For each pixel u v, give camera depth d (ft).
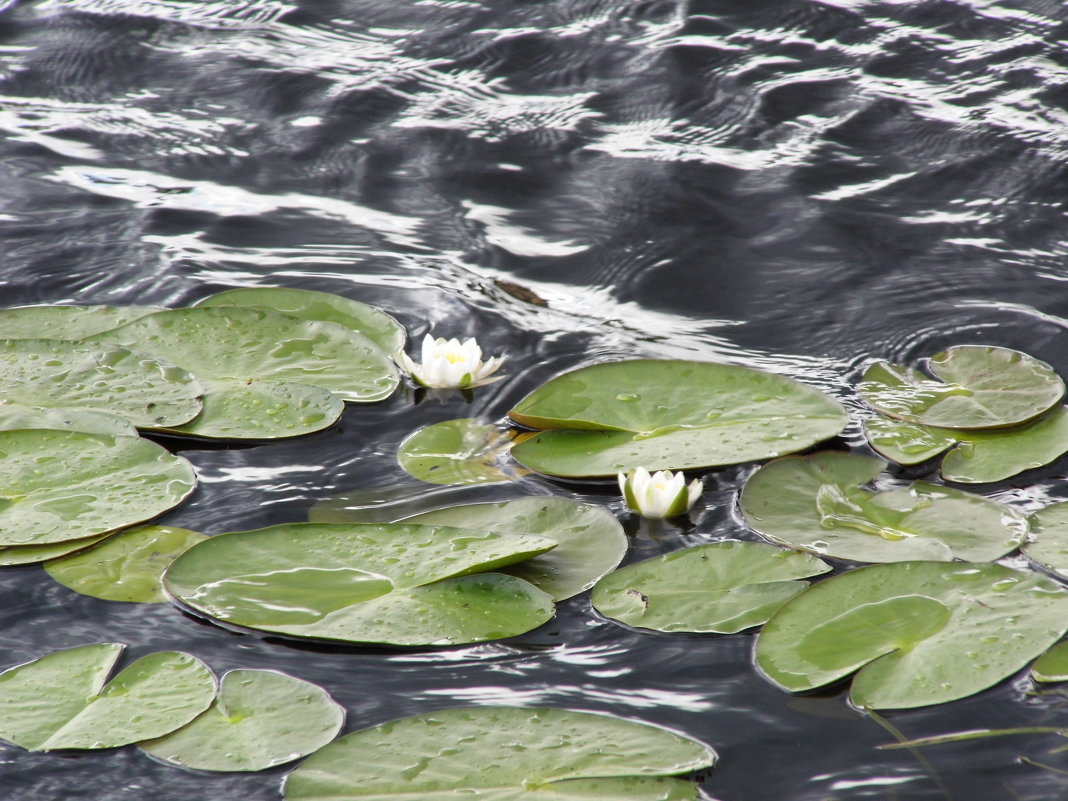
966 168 32.76
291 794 13.34
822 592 16.81
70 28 43.39
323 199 32.35
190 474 20.36
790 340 25.48
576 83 39.11
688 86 38.37
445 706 15.11
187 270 28.14
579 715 14.58
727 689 15.30
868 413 22.33
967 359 23.91
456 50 41.70
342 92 38.63
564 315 26.78
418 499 20.03
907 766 13.84
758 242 29.78
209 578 17.44
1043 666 15.15
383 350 24.76
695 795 13.24
